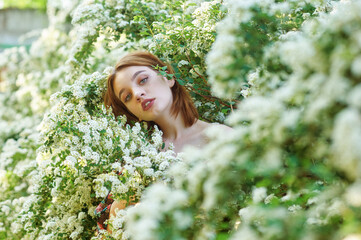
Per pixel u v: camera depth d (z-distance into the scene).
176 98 1.96
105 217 1.83
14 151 2.89
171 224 0.92
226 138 0.90
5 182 2.65
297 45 0.79
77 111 1.94
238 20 1.06
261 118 0.81
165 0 2.54
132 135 1.74
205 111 2.23
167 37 2.08
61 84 3.29
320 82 0.74
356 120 0.64
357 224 0.85
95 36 2.56
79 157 1.61
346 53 0.69
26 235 2.12
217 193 0.90
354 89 0.68
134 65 1.91
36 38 5.75
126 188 1.51
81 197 1.82
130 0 2.48
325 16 1.25
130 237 1.43
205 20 2.03
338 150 0.68
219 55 0.95
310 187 1.07
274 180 1.04
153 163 1.59
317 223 0.98
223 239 1.08
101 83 2.07
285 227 0.89
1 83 4.24
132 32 2.55
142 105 1.86
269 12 1.14
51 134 1.80
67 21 4.20
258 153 0.87
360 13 0.73
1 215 2.46
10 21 5.93
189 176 0.99
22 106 3.97
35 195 1.95
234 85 0.96
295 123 0.79
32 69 4.18
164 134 1.98
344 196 0.89
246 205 1.19
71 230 1.85
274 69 1.04
